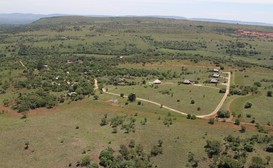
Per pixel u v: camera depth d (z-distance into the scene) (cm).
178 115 14238
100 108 14975
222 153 10812
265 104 15612
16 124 13650
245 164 10212
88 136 12331
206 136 11994
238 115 14162
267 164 10212
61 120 13912
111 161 10631
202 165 10438
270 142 11325
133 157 10875
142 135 12194
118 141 11881
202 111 14725
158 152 11112
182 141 11688
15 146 11819
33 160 11012
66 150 11438
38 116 14612
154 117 13838
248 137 11869
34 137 12375
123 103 15625
